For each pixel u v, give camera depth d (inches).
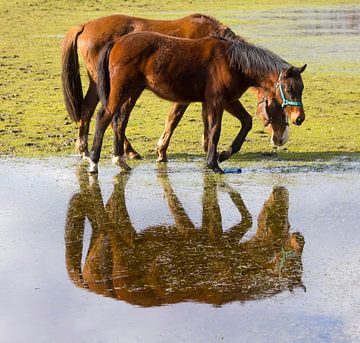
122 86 655.8
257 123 879.1
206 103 667.4
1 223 543.8
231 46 655.1
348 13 1952.5
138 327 379.6
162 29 716.0
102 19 728.3
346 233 513.7
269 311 395.2
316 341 363.6
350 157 724.7
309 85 1091.9
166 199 598.2
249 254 477.7
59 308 402.0
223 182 643.5
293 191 613.0
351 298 409.7
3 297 416.2
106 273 450.0
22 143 791.1
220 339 366.9
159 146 712.4
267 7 2071.9
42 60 1304.1
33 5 2021.4
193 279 438.3
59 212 569.3
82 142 734.5
